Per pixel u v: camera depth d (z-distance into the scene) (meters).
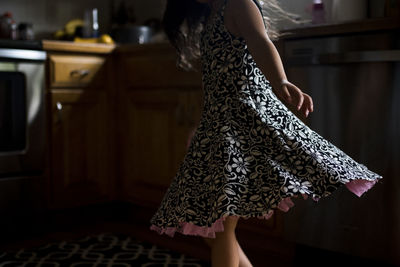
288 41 2.11
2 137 2.59
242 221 2.37
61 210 2.83
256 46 1.24
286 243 2.25
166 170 2.70
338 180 1.16
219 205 1.17
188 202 1.26
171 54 2.60
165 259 2.23
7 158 2.59
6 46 2.54
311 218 2.09
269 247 2.31
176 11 1.65
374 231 1.92
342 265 2.09
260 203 1.18
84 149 2.88
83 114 2.87
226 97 1.34
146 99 2.78
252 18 1.28
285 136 1.26
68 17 3.38
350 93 1.95
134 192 2.92
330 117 2.01
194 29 1.68
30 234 2.69
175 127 2.62
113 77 2.98
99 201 2.95
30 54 2.61
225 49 1.37
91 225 2.85
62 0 3.34
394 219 1.87
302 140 1.27
